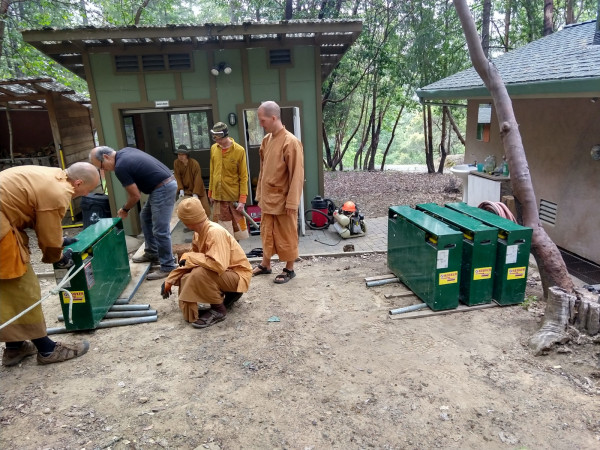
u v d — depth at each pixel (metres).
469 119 8.66
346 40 6.64
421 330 3.67
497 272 3.99
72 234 7.65
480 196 7.50
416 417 2.63
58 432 2.59
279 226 4.75
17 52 12.51
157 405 2.81
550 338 3.24
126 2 14.73
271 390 2.94
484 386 2.90
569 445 2.36
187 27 5.71
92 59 6.55
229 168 5.74
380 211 9.19
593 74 4.23
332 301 4.32
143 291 4.73
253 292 4.61
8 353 3.34
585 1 13.36
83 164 3.26
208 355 3.40
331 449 2.40
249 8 14.72
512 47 13.80
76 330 3.79
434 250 3.80
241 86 6.79
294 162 4.45
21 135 10.21
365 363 3.22
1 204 2.87
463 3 3.74
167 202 4.88
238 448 2.43
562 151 6.05
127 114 8.12
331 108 17.06
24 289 3.12
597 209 5.48
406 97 15.27
